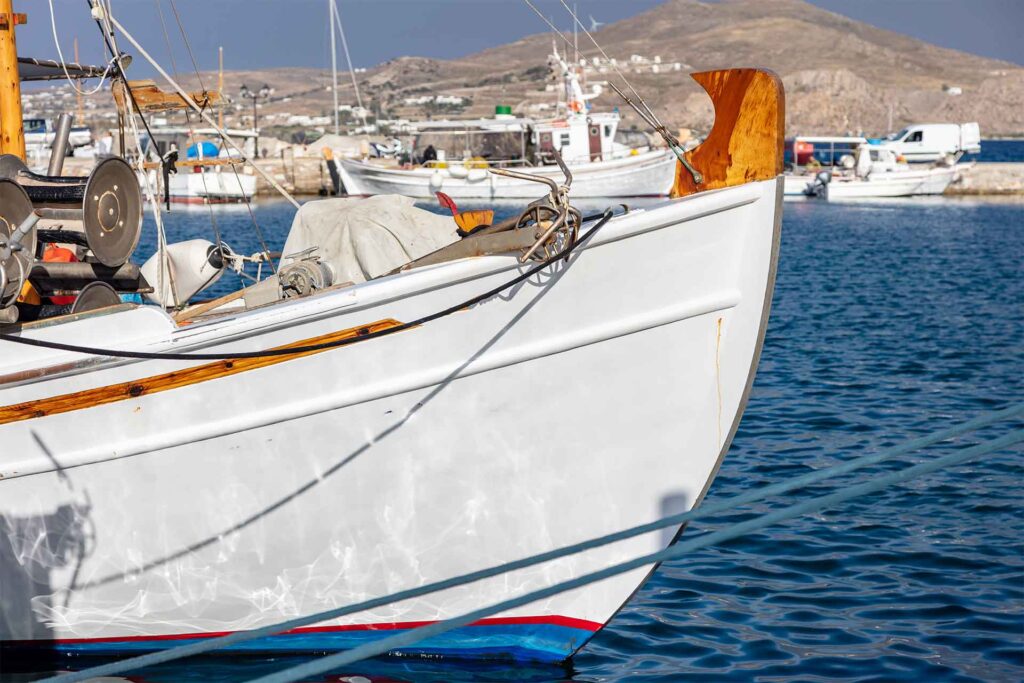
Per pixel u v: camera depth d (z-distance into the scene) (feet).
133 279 22.63
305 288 22.61
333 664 15.28
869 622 26.11
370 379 20.93
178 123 173.06
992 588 28.02
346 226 24.81
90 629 22.98
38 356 20.72
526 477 21.88
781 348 62.03
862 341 63.93
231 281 77.10
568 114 173.37
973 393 50.11
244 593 22.52
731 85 20.86
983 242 129.39
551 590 15.92
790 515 16.14
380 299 20.35
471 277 20.47
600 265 20.75
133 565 22.21
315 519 21.86
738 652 24.49
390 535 22.09
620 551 22.41
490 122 178.60
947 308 76.95
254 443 21.18
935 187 209.87
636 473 21.98
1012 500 34.65
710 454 21.81
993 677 23.22
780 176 20.62
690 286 20.97
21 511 21.84
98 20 24.86
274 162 213.46
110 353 19.79
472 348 20.93
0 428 21.09
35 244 20.70
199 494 21.57
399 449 21.44
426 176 176.55
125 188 21.80
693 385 21.44
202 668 22.86
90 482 21.49
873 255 115.96
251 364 20.70
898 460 39.34
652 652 24.52
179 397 20.88
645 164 166.50
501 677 22.77
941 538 31.55
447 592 22.70
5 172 21.50
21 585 22.57
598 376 21.31
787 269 103.55
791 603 27.32
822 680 23.15
